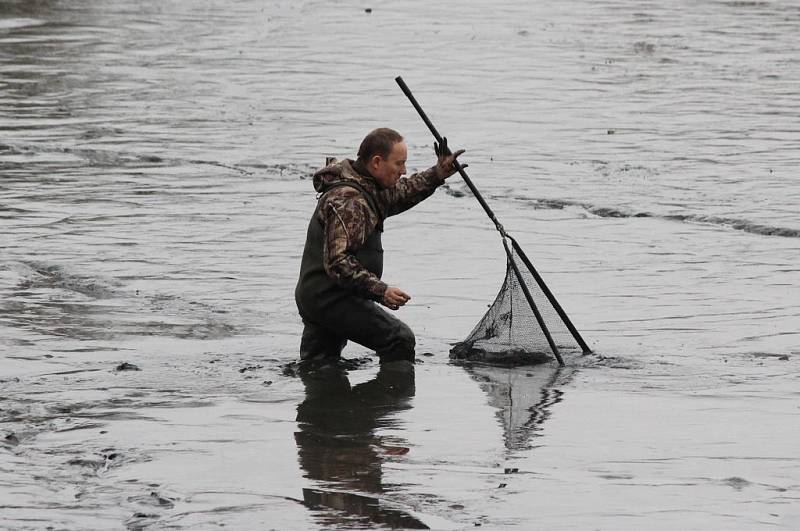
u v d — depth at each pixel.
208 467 20.52
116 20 90.31
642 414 23.62
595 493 19.34
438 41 82.69
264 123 58.25
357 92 65.81
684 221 41.66
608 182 47.03
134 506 18.70
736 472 20.34
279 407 24.05
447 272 35.53
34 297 32.19
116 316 30.59
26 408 23.67
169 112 60.44
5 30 84.50
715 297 32.78
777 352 28.11
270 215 42.25
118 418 23.19
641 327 30.16
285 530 17.77
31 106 61.25
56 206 42.94
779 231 39.97
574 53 78.44
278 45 80.75
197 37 83.50
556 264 36.28
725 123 58.50
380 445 21.73
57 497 19.11
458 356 27.83
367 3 101.19
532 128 57.34
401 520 18.16
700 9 99.62
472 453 21.31
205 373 26.33
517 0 103.19
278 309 31.61
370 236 27.09
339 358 27.77
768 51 79.69
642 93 66.06
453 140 54.84
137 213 42.12
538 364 27.36
